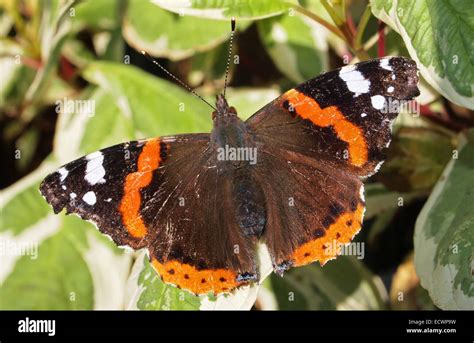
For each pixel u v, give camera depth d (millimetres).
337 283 255
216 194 217
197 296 218
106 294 245
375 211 254
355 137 213
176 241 214
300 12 225
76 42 273
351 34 229
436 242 223
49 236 247
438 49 212
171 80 274
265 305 251
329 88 213
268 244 216
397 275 266
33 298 242
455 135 246
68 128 257
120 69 255
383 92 210
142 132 248
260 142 219
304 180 216
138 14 267
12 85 274
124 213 213
